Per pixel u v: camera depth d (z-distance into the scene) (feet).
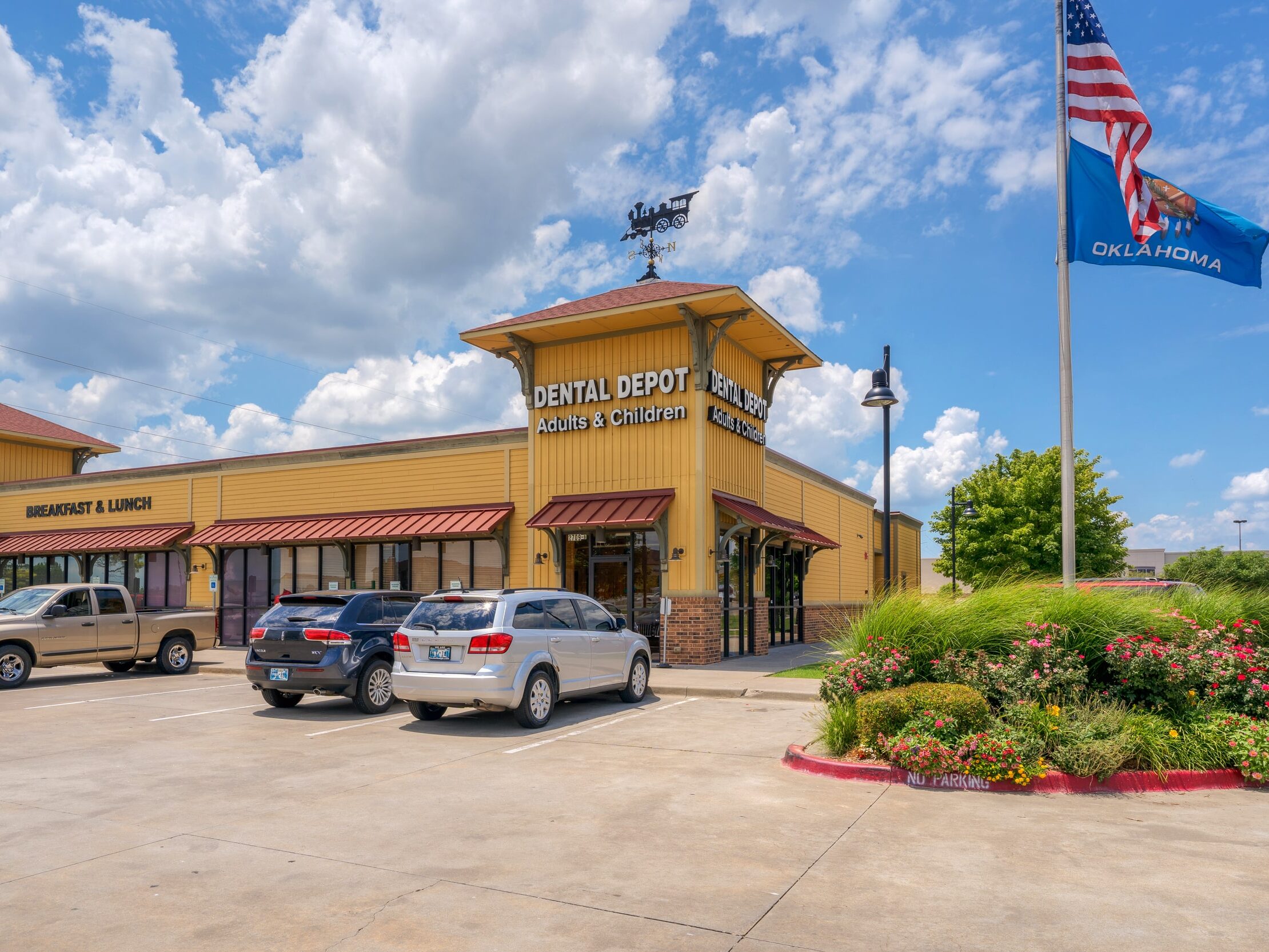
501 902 16.49
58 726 38.52
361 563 79.00
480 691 35.60
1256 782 26.27
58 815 23.00
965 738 26.20
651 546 64.75
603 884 17.46
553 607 40.14
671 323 64.75
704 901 16.51
